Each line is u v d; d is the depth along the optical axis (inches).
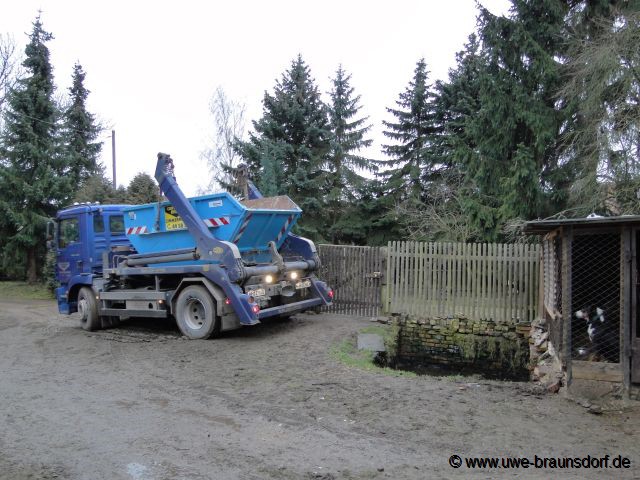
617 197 431.8
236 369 275.7
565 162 518.0
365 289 445.4
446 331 406.3
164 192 359.3
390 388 238.5
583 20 514.9
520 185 498.0
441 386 244.8
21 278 948.6
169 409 213.8
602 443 177.0
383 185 1015.0
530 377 327.3
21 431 189.6
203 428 191.0
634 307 229.3
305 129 943.7
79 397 232.4
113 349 335.0
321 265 458.6
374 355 323.0
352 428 189.5
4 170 826.8
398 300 424.8
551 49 530.9
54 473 153.4
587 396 229.3
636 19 417.7
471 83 927.0
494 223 541.6
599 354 257.6
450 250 411.5
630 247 230.4
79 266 432.1
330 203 995.3
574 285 276.1
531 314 386.6
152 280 394.3
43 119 865.5
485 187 558.6
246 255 362.6
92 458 164.4
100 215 432.8
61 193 856.3
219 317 347.3
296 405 216.1
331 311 457.4
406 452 168.2
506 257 394.0
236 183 432.5
